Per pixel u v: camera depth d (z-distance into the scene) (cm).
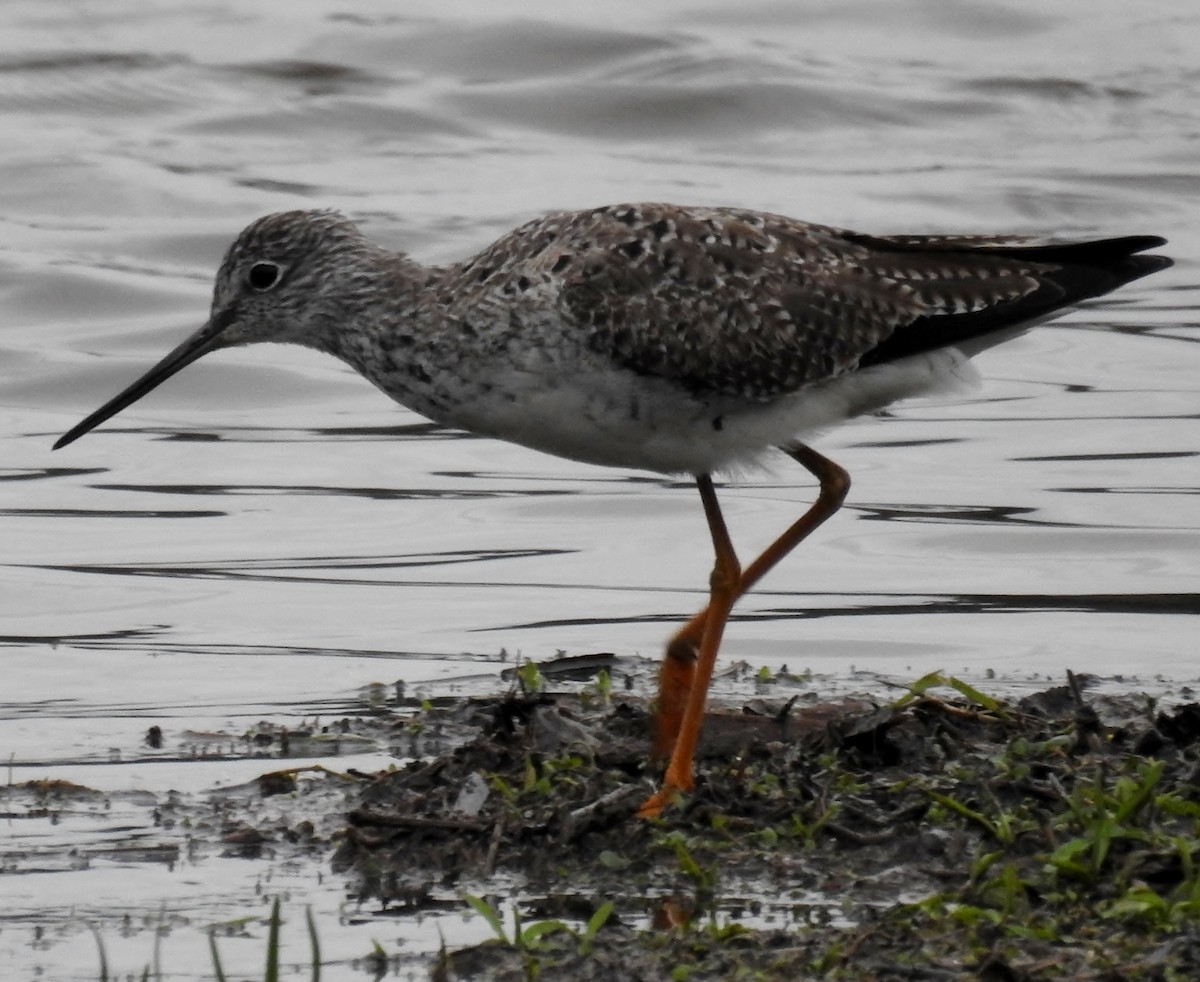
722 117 3008
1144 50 3281
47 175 2747
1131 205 2761
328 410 2153
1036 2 3391
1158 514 1731
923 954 821
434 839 1002
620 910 912
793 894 923
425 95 3047
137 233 2578
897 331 1127
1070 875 880
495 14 3259
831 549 1672
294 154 2889
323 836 1035
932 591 1559
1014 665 1355
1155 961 789
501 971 837
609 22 3269
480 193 2709
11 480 1875
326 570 1628
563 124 2994
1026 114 3056
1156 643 1405
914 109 3081
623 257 1088
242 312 1202
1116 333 2378
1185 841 874
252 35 3225
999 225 2667
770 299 1099
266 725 1234
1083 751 1052
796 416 1127
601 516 1788
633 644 1424
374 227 2541
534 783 1031
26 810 1080
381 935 902
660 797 1017
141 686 1331
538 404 1104
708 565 1638
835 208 2673
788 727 1116
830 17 3359
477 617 1500
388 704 1284
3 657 1399
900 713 1106
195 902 948
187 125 2961
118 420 2094
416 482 1895
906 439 2009
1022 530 1698
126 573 1611
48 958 880
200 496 1841
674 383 1094
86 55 3142
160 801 1095
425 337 1121
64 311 2355
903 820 981
